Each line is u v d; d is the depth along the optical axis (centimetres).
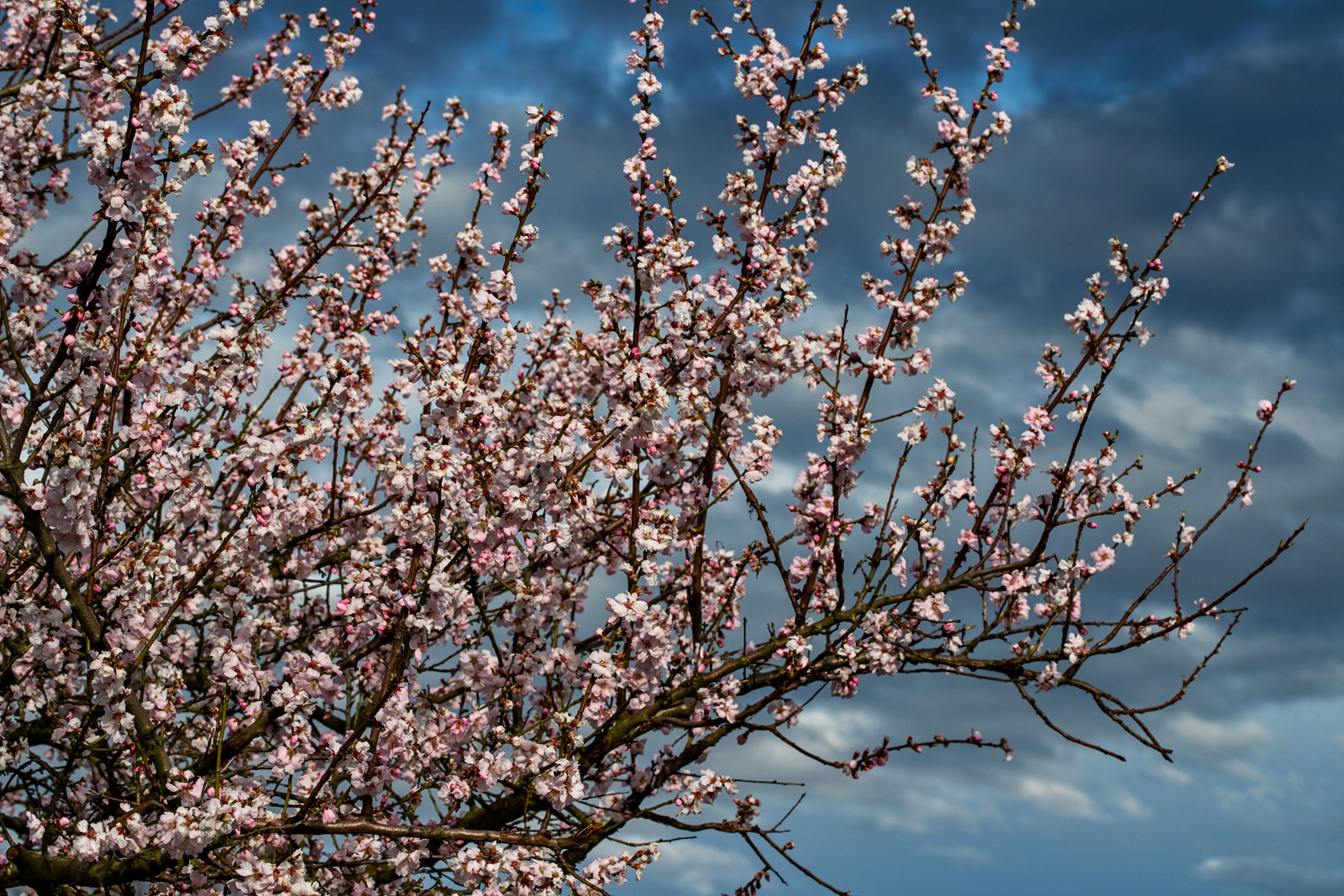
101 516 601
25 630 672
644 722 697
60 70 809
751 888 697
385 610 618
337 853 598
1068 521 679
